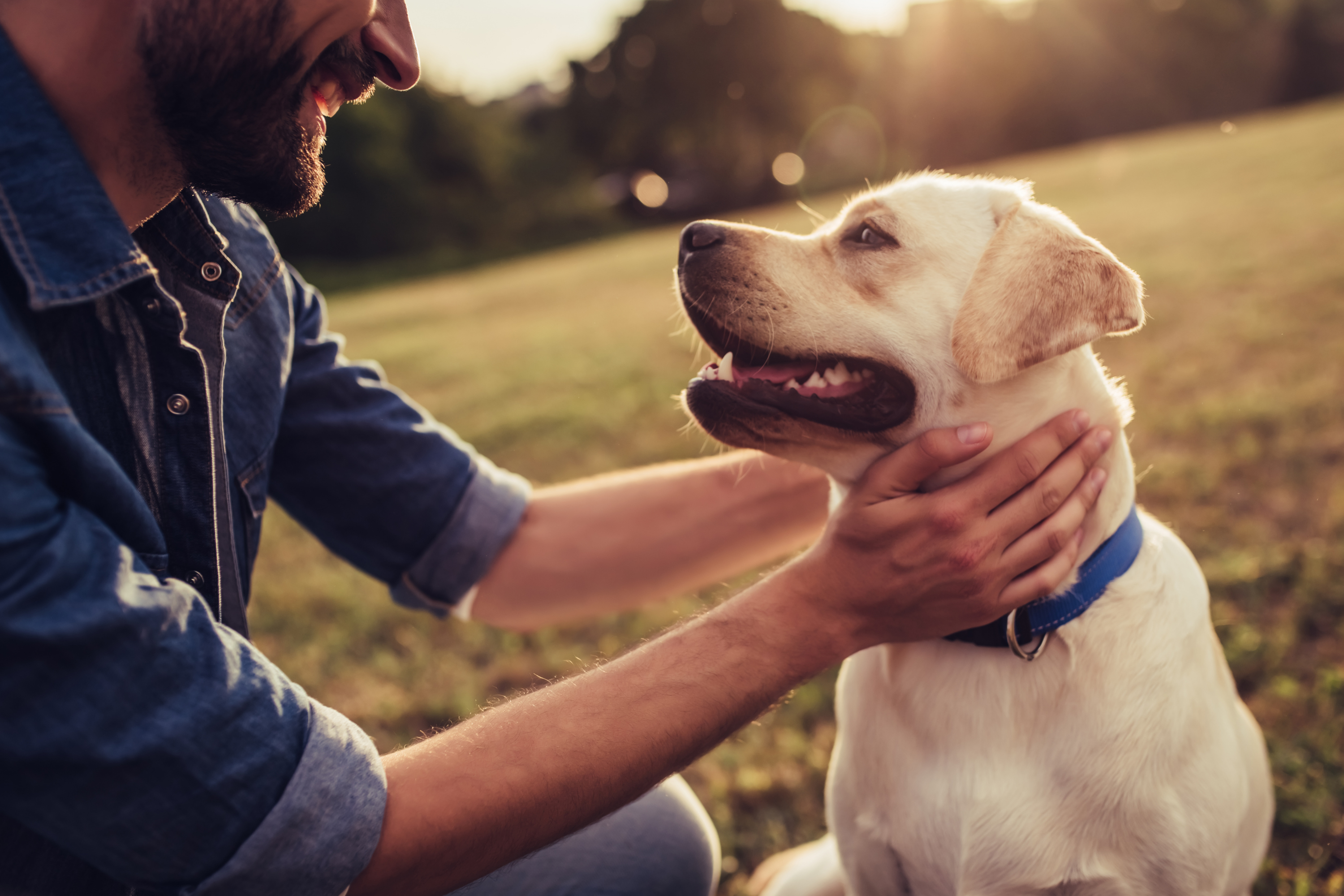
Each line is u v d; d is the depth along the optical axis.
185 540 1.49
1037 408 1.87
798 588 1.54
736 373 2.03
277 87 1.35
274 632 4.14
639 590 2.26
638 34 51.81
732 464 2.23
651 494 2.23
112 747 1.09
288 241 35.72
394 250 37.31
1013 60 47.19
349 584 4.56
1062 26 46.62
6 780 1.08
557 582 2.19
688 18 50.75
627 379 8.33
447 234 39.09
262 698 1.22
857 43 52.09
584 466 5.93
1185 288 8.19
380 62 1.55
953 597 1.57
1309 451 4.31
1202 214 12.27
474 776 1.30
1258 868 2.17
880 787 1.94
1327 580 3.26
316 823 1.20
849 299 1.96
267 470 1.76
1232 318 6.89
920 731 1.88
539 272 24.61
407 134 39.09
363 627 4.08
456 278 29.39
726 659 1.46
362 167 36.31
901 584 1.54
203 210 1.60
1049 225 1.86
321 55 1.44
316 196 1.58
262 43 1.29
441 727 3.28
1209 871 1.79
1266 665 2.91
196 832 1.15
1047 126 47.59
